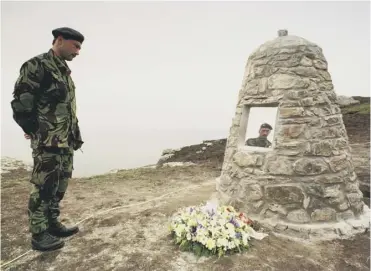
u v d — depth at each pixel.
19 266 3.04
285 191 3.77
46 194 3.17
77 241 3.61
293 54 3.99
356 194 4.00
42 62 2.93
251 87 4.29
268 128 4.19
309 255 3.20
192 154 12.64
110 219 4.34
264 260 3.04
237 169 4.28
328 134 3.88
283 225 3.68
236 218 3.52
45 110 2.98
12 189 6.51
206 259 3.06
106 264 3.02
